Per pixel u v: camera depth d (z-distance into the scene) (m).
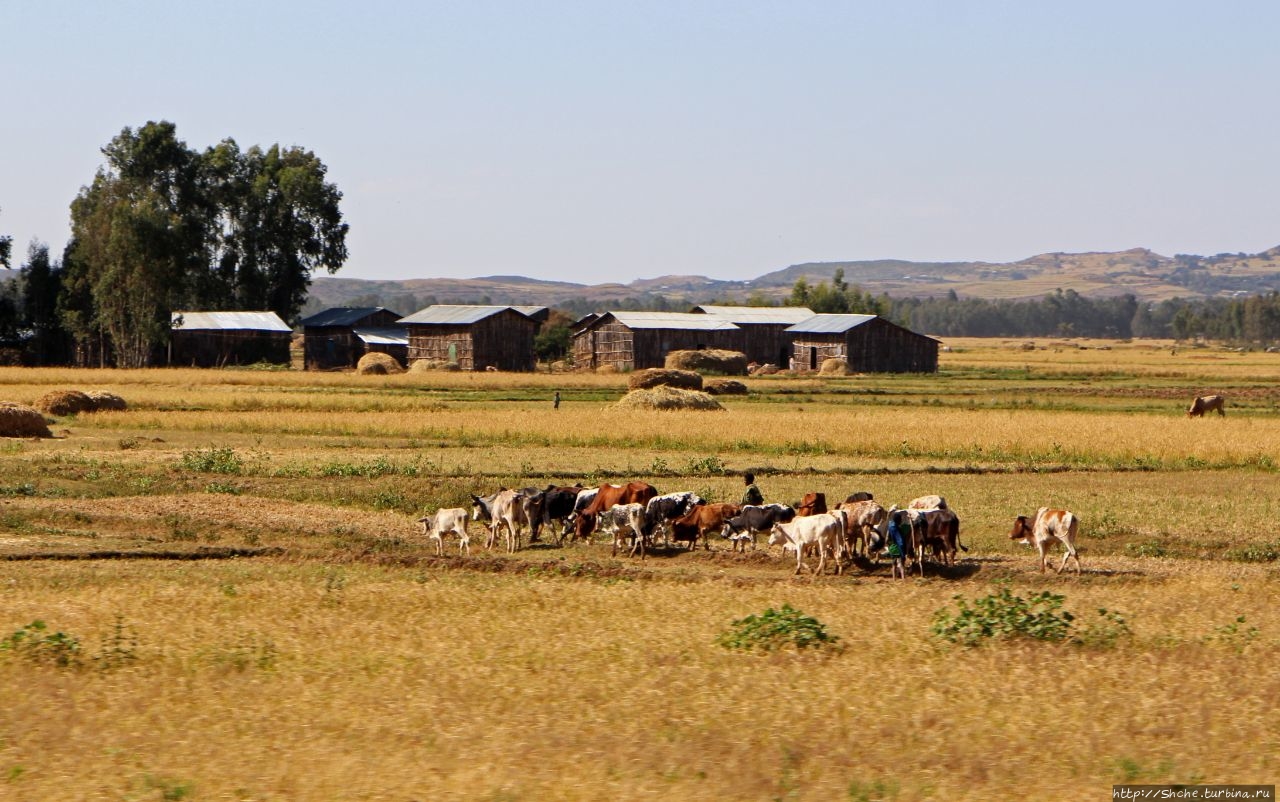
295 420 118.62
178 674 33.81
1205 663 35.56
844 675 33.97
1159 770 26.31
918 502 57.69
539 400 157.12
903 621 41.94
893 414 130.25
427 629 40.00
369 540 61.62
